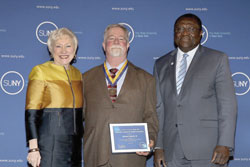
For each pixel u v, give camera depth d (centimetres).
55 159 248
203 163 255
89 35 334
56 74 262
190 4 336
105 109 265
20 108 329
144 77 277
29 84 257
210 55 266
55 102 255
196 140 255
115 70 279
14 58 329
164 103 273
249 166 333
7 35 329
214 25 335
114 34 276
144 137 258
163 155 271
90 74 282
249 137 333
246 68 333
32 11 331
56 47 266
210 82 259
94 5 334
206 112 257
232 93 254
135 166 263
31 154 245
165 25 335
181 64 272
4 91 328
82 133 271
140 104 270
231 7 336
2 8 329
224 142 245
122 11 334
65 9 332
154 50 336
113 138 256
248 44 333
